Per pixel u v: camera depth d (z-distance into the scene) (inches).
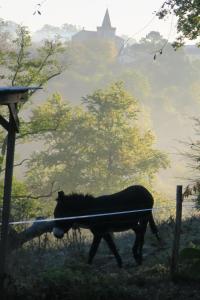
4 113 1788.9
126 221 467.2
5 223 344.8
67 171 2684.5
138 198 476.4
